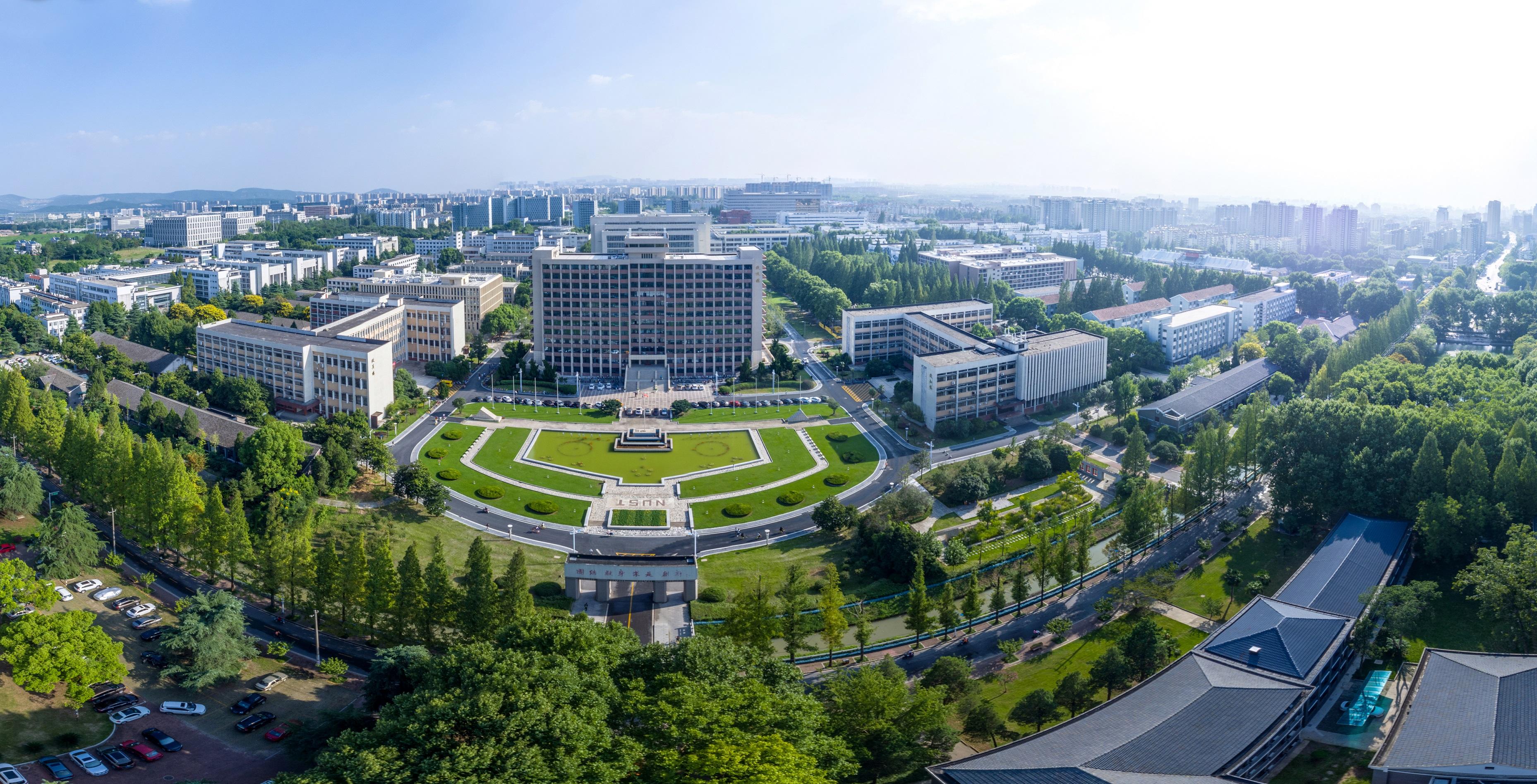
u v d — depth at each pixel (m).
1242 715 152.25
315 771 124.44
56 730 160.38
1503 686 155.00
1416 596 194.88
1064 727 150.88
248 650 184.62
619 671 147.88
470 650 141.38
